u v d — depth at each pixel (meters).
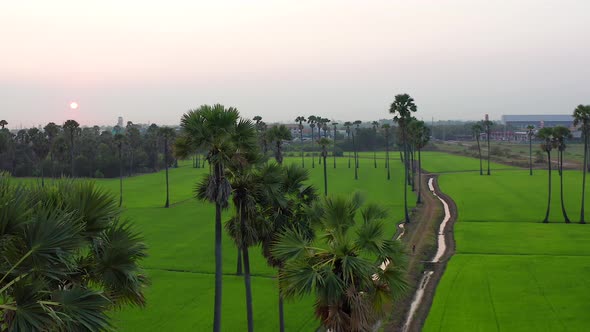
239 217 29.25
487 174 148.00
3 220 10.48
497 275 47.91
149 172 186.00
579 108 85.69
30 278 10.95
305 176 30.20
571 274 47.62
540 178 134.75
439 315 36.66
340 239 18.08
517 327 34.00
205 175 28.75
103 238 13.84
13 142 170.75
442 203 98.56
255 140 27.67
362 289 17.86
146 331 34.75
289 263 18.17
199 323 36.38
